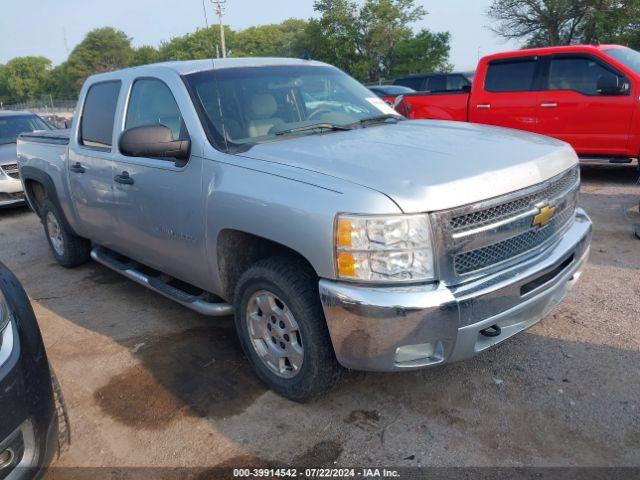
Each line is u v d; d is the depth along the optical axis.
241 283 3.11
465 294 2.50
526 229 2.78
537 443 2.67
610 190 7.48
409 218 2.40
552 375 3.20
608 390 3.03
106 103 4.33
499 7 34.25
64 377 3.57
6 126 10.20
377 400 3.09
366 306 2.45
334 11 48.56
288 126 3.60
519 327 2.89
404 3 48.41
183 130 3.43
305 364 2.89
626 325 3.70
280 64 4.07
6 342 2.20
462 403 3.01
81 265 5.77
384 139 3.23
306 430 2.89
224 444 2.83
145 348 3.89
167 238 3.65
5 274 2.52
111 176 4.08
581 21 31.72
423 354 2.60
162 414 3.11
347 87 4.25
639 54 8.20
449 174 2.58
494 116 8.58
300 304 2.79
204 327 4.16
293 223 2.65
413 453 2.67
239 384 3.35
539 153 3.03
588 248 3.40
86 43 84.31
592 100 7.65
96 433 2.99
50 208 5.39
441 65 48.38
